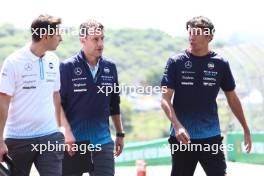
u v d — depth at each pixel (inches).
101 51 644.7
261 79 1702.8
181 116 637.9
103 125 653.3
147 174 1371.8
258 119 1683.1
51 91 582.6
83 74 644.7
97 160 650.2
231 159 1644.9
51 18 572.7
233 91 655.8
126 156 1715.1
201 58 633.6
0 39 3644.2
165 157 1726.1
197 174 1284.4
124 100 5132.9
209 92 636.1
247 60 1753.2
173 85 633.6
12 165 554.3
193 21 628.7
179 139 611.8
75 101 645.3
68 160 641.0
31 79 566.9
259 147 1574.8
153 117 5113.2
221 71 639.8
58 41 577.9
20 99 568.7
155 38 4704.7
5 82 558.9
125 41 4729.3
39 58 571.8
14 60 562.9
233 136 1637.6
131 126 5078.7
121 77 4281.5
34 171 1106.1
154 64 4286.4
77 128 647.8
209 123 638.5
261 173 1363.2
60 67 645.3
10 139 575.8
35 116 571.2
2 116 556.7
